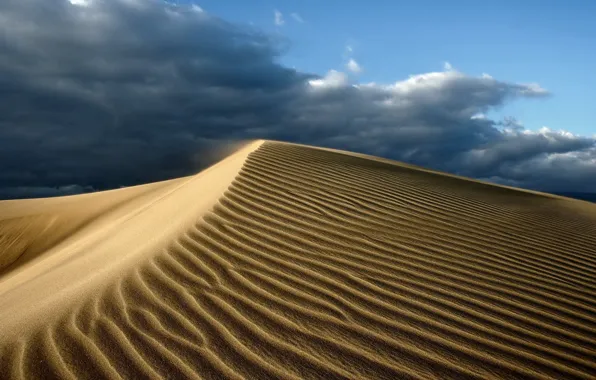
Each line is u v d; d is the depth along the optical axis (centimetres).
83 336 320
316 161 960
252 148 1140
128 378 276
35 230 1476
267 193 687
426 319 368
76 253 743
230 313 354
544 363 325
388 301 393
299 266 450
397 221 629
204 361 295
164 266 434
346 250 502
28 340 318
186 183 1186
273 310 362
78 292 407
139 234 658
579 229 770
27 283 607
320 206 653
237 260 454
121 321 340
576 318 401
